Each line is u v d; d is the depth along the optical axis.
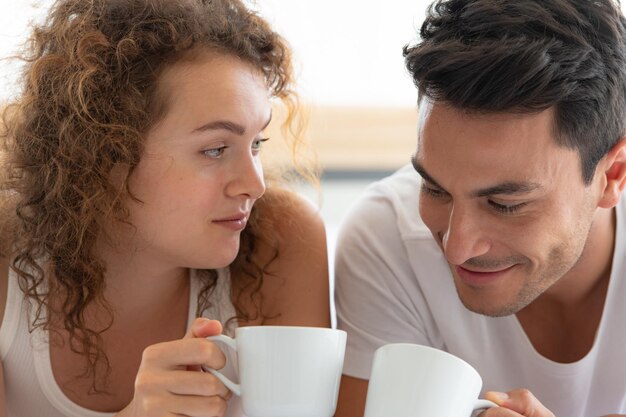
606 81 1.30
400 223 1.62
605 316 1.54
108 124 1.36
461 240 1.28
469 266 1.32
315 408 1.15
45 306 1.47
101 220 1.42
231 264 1.59
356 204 1.72
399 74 2.97
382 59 2.97
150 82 1.35
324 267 1.63
